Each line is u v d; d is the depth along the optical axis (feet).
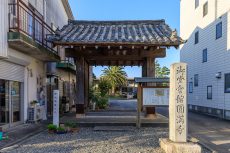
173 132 25.11
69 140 29.22
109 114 46.98
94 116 44.06
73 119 40.93
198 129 42.16
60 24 70.59
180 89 24.98
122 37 38.58
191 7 82.28
